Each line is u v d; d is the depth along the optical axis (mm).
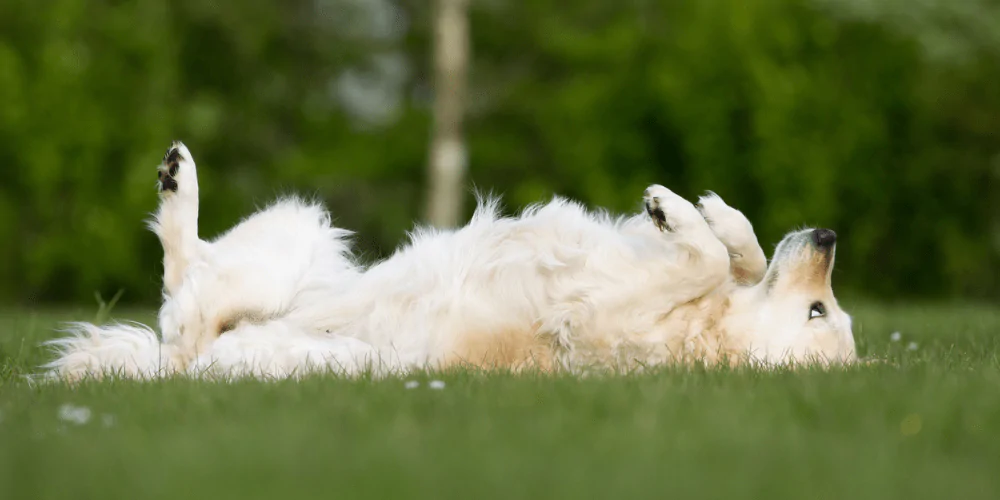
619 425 4137
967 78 24375
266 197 27766
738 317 6633
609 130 24734
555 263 6613
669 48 24156
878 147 23375
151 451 3699
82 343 6773
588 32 29438
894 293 24578
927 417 4273
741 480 3305
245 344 6395
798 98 22750
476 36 30641
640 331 6504
